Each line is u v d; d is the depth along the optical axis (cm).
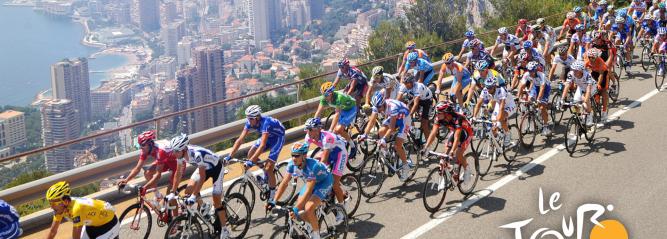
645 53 1853
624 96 1600
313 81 1948
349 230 923
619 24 1756
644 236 895
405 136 1041
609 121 1408
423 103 1175
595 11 2212
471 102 1421
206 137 1210
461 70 1294
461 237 897
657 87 1625
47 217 973
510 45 1619
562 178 1101
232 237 898
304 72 2800
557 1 2858
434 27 3462
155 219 970
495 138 1117
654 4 2175
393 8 12419
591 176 1105
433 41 3219
